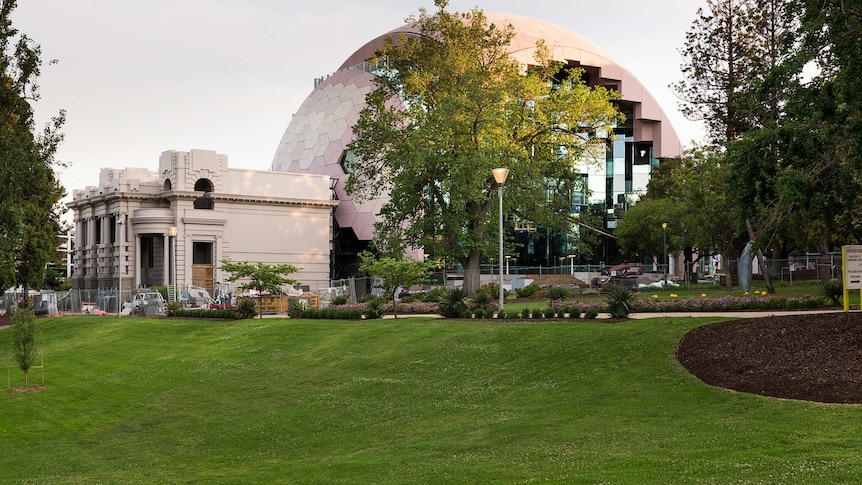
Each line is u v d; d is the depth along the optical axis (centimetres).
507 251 4488
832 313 1861
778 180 1733
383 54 4669
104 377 2627
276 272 3872
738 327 1861
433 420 1622
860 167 1573
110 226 7488
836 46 1594
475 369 2017
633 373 1689
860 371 1370
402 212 4362
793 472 936
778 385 1406
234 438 1725
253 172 7281
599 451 1162
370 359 2330
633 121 9688
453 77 4369
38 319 4881
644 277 6719
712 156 3884
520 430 1384
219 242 6994
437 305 3406
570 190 5059
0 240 3625
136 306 5172
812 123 1672
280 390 2148
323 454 1498
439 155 4091
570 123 4500
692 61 3575
